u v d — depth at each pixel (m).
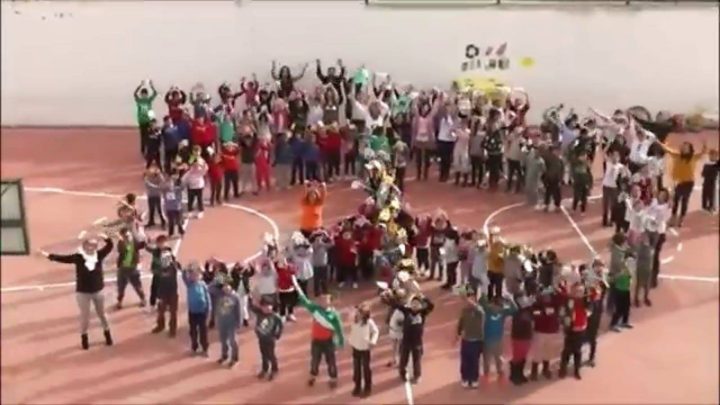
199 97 20.89
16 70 24.17
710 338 16.98
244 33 23.17
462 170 21.86
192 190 19.86
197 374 15.72
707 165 21.28
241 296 16.31
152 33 23.45
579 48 24.69
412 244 18.11
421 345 15.45
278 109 21.34
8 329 16.72
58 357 16.03
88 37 23.84
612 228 20.27
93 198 20.98
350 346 16.11
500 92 23.56
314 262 17.28
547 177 20.67
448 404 15.11
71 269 18.39
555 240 19.70
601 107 25.12
